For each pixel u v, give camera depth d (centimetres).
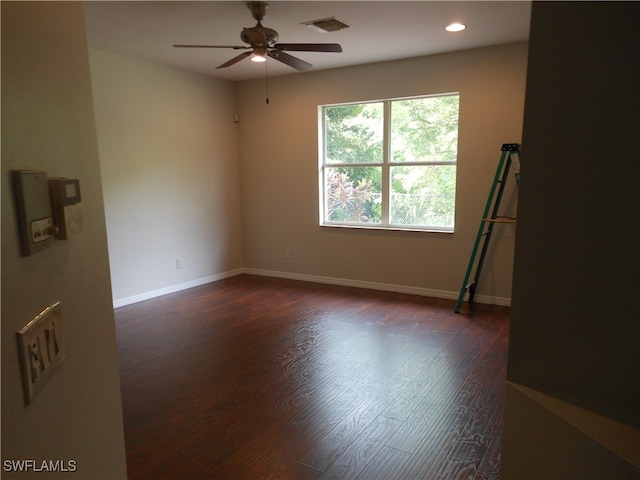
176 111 523
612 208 96
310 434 235
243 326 410
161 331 398
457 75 455
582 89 95
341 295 515
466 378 299
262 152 599
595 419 95
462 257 482
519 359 109
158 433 237
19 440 62
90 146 103
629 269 96
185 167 541
